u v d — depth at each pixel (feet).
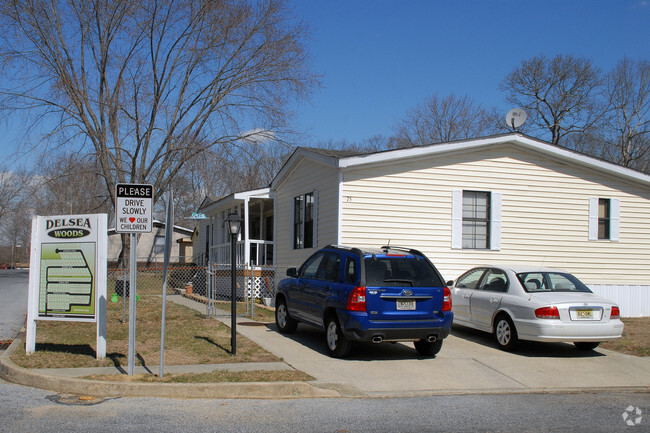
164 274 24.71
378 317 28.60
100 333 28.27
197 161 81.51
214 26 84.58
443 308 29.86
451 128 136.77
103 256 28.40
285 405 22.25
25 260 275.59
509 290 34.24
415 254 31.40
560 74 127.85
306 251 51.75
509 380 27.45
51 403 21.79
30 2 75.77
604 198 52.06
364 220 45.34
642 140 123.75
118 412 20.65
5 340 35.55
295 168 55.42
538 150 49.78
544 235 50.06
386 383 25.93
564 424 20.34
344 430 19.02
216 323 40.37
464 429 19.42
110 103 80.43
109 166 85.05
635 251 52.65
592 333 31.45
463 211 48.37
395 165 46.34
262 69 85.51
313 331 38.17
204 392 23.22
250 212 75.41
